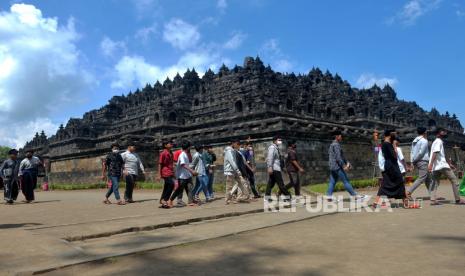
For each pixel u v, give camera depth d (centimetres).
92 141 7650
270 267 705
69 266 719
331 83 8244
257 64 6412
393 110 7175
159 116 6184
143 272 687
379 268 680
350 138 3375
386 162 1373
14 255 775
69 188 4091
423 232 954
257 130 3038
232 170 1742
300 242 895
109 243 905
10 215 1566
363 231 997
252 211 1402
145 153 4041
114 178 1927
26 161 2202
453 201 1581
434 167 1484
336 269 682
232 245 880
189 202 1756
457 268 666
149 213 1424
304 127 3048
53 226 1093
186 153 1716
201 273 678
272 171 1703
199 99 6650
